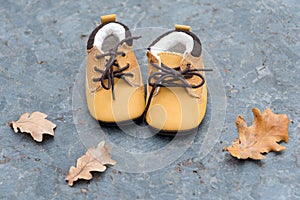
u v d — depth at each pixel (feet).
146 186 2.30
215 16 2.90
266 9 2.92
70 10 2.96
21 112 2.55
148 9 2.95
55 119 2.51
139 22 2.89
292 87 2.60
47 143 2.43
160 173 2.33
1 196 2.30
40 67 2.72
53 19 2.92
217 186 2.29
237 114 2.50
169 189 2.29
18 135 2.47
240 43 2.78
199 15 2.91
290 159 2.35
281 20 2.87
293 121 2.48
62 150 2.41
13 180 2.34
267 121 2.38
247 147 2.34
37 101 2.58
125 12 2.94
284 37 2.79
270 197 2.26
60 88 2.63
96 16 2.93
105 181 2.32
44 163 2.38
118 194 2.29
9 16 2.93
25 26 2.89
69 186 2.31
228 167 2.34
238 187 2.29
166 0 2.98
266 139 2.36
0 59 2.75
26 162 2.39
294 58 2.70
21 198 2.29
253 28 2.84
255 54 2.73
